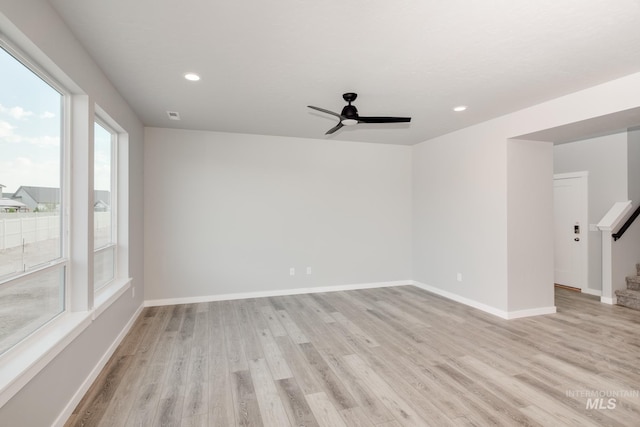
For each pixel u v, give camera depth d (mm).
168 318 4078
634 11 1956
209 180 4867
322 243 5438
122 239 3633
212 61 2633
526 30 2172
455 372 2740
